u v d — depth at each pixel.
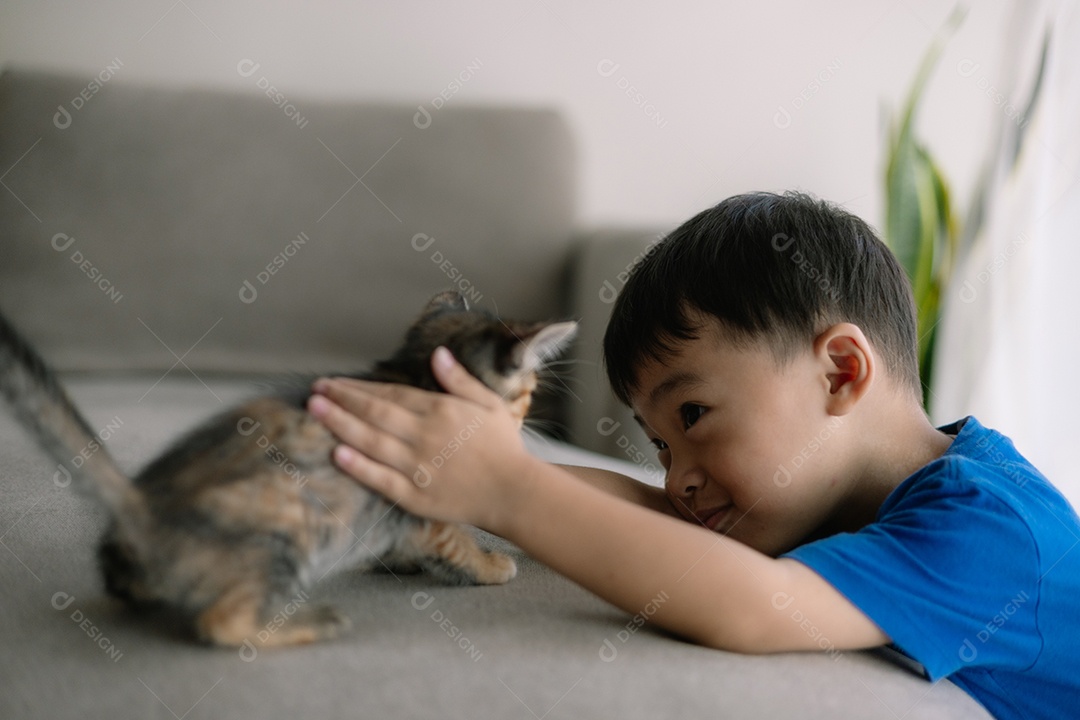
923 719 0.78
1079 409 2.44
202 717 0.69
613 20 2.71
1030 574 0.93
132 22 2.42
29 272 2.31
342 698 0.72
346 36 2.55
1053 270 2.43
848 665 0.87
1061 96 2.38
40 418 0.83
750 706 0.76
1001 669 0.95
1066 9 2.37
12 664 0.75
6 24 2.36
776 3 2.75
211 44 2.47
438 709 0.72
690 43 2.74
